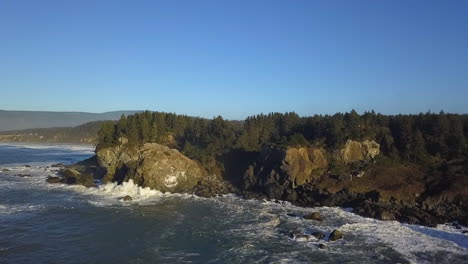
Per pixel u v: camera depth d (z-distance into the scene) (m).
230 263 43.66
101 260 44.31
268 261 44.22
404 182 71.56
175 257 45.44
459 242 50.75
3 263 42.78
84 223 58.34
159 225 57.88
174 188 84.56
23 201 72.25
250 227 57.12
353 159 82.12
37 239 50.75
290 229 56.06
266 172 82.06
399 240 51.22
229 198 77.88
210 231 55.16
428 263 43.78
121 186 84.12
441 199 64.62
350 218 61.81
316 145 82.88
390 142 84.62
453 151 79.25
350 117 92.62
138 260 44.47
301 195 74.19
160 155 86.19
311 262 43.91
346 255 46.03
